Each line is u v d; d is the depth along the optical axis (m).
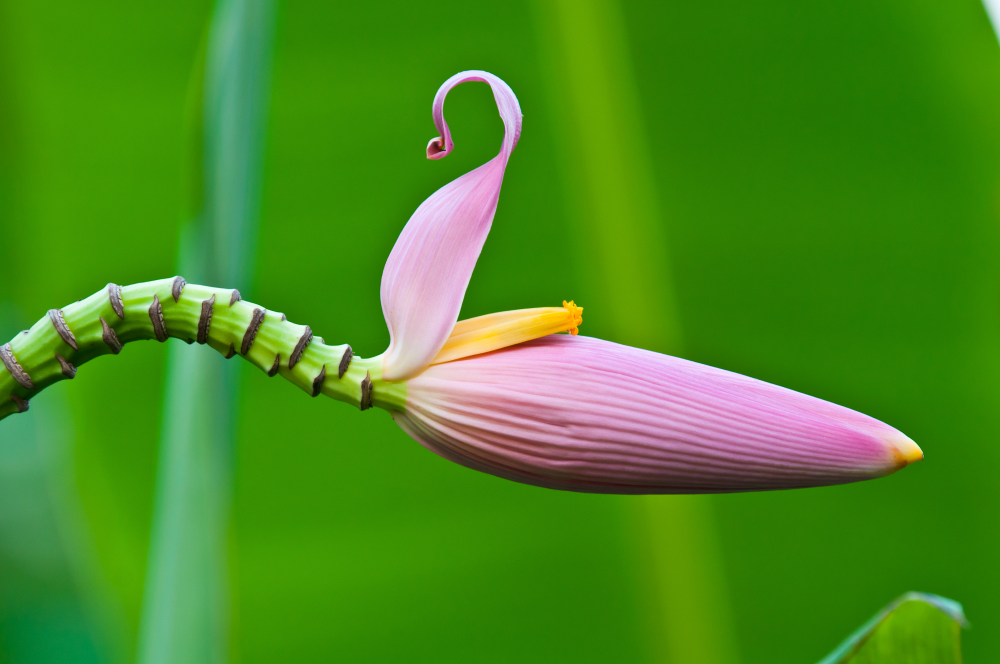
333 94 1.59
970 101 1.58
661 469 1.03
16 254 1.58
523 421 1.03
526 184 1.59
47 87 1.57
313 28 1.58
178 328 1.02
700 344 1.60
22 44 1.55
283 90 1.58
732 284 1.60
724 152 1.60
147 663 1.13
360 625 1.60
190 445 1.09
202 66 1.09
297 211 1.60
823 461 1.03
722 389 1.03
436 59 1.59
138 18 1.58
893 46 1.58
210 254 1.09
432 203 1.03
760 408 1.03
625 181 1.58
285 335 1.02
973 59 1.57
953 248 1.60
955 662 1.12
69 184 1.59
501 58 1.59
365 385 1.03
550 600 1.60
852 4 1.58
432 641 1.60
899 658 1.13
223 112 1.09
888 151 1.60
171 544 1.10
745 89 1.59
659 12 1.58
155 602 1.12
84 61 1.58
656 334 1.59
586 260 1.59
